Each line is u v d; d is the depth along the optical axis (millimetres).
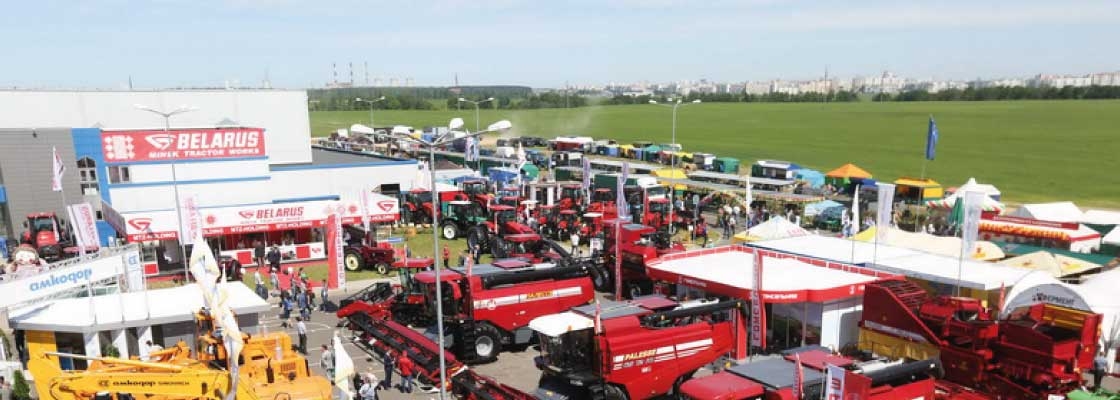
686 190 66312
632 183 62500
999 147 116250
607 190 55594
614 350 20078
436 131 119625
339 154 70125
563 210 49406
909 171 90875
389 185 54594
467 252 43656
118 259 27750
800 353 20016
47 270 25438
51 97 56281
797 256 31344
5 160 44562
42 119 56219
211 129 43875
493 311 25578
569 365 20641
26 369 24328
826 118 195750
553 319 20953
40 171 45469
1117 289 25391
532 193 55344
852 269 28391
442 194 52625
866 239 35969
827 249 33281
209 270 16531
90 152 46031
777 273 28266
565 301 27266
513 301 25984
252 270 40156
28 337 23922
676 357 21375
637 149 101750
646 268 30703
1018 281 25312
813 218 53531
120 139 41625
